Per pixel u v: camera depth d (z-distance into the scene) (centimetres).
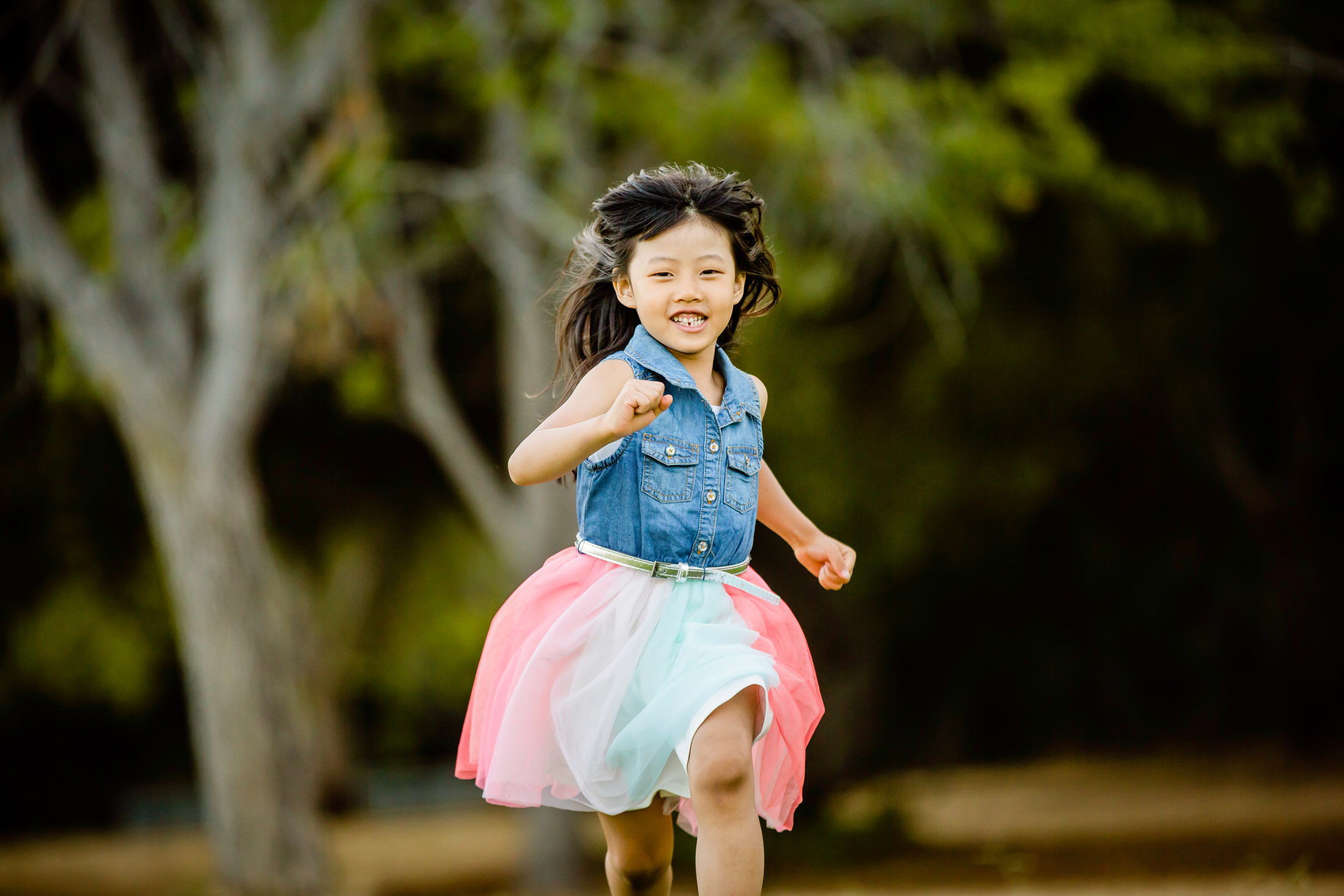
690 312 436
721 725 397
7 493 2242
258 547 1672
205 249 1678
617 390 438
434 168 1894
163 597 2466
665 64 1633
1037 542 2661
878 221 1592
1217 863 1429
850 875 1683
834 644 2322
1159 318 2092
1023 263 1997
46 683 2642
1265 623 2547
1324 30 1730
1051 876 1442
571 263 484
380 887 1956
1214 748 2627
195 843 2717
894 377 2130
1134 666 2806
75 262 1625
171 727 3244
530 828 1853
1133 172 1733
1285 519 2459
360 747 3625
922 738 2939
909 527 2323
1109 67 1672
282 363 1738
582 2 1574
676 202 439
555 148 1636
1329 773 2272
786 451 2123
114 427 2142
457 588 2741
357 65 1588
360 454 2311
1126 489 2553
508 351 1817
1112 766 2634
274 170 1619
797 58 1755
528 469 407
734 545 448
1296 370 2280
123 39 1702
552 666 428
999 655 2867
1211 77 1617
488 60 1639
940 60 1781
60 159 1872
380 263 1753
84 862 2478
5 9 1644
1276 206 1902
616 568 437
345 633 2931
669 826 455
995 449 2255
